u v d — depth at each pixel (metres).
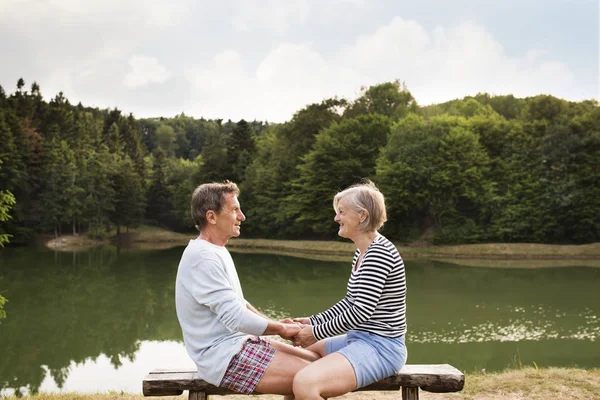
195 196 3.19
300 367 2.97
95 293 22.17
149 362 11.59
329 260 34.03
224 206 3.13
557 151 34.88
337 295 20.52
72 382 10.10
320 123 49.62
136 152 75.75
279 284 23.52
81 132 69.62
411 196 37.84
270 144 54.75
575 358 10.80
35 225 50.88
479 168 37.59
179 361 11.66
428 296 19.55
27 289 23.20
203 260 2.97
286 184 46.94
